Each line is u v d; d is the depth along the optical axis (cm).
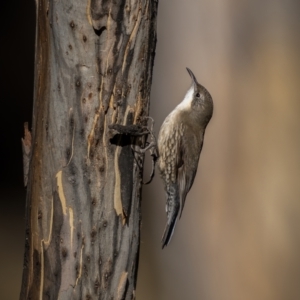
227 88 1248
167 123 846
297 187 1234
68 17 559
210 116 881
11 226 1611
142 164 624
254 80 1245
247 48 1247
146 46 595
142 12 583
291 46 1244
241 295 1264
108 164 584
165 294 1325
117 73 578
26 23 1689
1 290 1397
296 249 1239
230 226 1255
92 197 581
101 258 591
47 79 577
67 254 582
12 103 1702
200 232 1270
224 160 1248
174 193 852
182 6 1251
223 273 1271
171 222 852
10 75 1695
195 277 1295
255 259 1250
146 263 1348
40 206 588
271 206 1239
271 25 1245
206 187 1257
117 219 596
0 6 1673
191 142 853
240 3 1241
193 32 1251
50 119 577
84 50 564
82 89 569
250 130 1244
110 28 567
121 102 584
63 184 578
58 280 586
